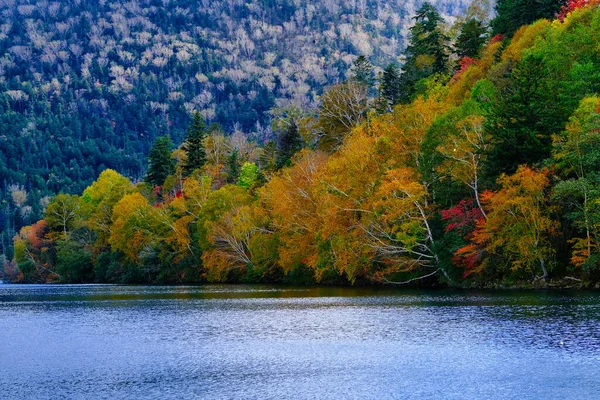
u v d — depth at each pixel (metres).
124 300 72.88
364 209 75.12
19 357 37.19
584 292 58.44
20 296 86.69
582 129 57.91
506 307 49.75
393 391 27.98
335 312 52.44
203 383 30.36
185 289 92.25
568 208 61.50
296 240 88.94
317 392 28.28
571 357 32.38
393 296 64.75
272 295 72.94
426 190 73.69
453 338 38.06
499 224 62.44
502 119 65.19
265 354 36.19
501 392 27.28
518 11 101.75
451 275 72.19
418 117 80.25
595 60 72.69
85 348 39.50
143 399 28.03
